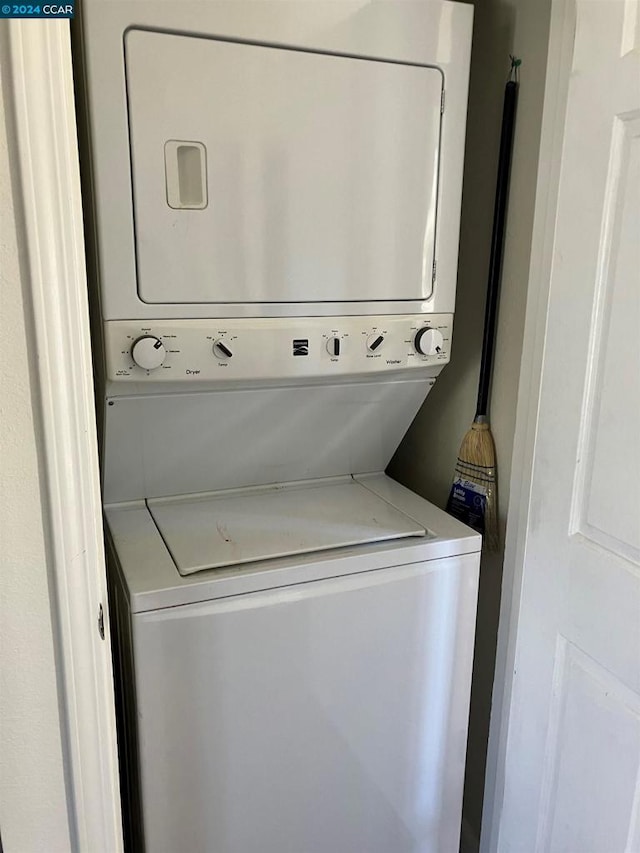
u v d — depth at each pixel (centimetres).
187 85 119
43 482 74
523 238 145
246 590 129
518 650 150
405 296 146
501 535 159
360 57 130
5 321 70
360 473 180
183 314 128
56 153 69
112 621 146
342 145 132
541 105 137
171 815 134
